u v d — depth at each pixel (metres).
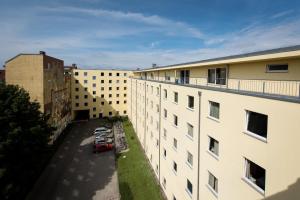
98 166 31.67
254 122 10.99
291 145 8.65
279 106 9.17
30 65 35.47
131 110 55.50
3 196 18.23
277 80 12.01
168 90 23.56
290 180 8.70
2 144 18.50
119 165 31.56
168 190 23.25
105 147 37.56
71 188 25.66
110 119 61.41
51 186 26.08
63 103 50.22
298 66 10.90
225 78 16.38
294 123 8.50
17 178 20.64
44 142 23.92
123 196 23.38
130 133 47.44
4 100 22.16
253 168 11.16
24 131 21.62
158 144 27.23
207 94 15.22
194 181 17.36
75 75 63.09
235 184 12.22
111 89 66.81
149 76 40.97
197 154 16.81
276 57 11.08
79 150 38.28
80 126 55.75
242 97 11.51
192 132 18.19
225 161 13.16
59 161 33.44
